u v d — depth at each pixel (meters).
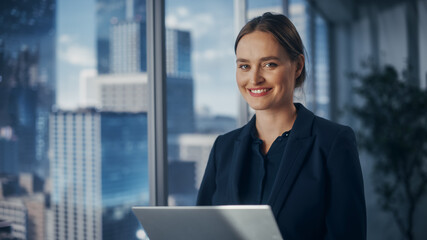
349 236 0.94
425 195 4.29
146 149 1.89
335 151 0.99
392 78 4.27
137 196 1.84
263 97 1.02
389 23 4.54
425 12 4.34
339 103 4.84
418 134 4.15
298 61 1.08
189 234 0.80
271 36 1.00
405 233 4.27
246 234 0.74
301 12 3.99
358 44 4.74
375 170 4.48
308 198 0.97
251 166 1.10
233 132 1.22
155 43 1.88
